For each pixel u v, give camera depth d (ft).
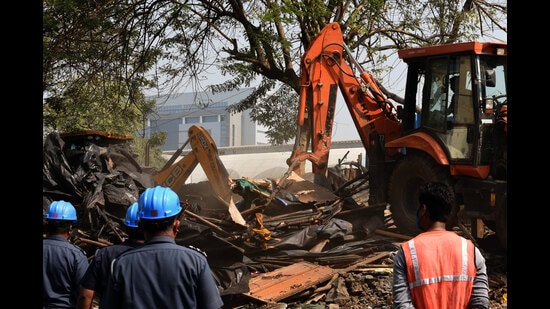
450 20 54.19
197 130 36.68
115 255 12.55
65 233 15.70
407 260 11.11
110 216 28.91
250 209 32.01
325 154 38.29
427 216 11.59
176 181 37.83
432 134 31.89
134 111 63.16
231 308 24.94
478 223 30.09
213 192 39.91
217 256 25.86
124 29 51.19
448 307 10.83
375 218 34.91
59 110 56.85
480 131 29.48
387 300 24.72
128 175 31.99
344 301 25.29
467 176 30.27
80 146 33.94
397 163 34.12
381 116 38.01
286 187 35.40
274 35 51.70
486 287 11.07
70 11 47.03
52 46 48.21
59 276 15.15
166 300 10.41
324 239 31.30
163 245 10.73
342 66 38.99
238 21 55.26
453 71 31.14
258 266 28.58
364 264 28.50
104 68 52.31
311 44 38.70
